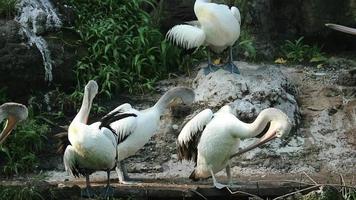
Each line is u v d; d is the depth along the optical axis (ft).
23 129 44.16
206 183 41.34
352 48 56.29
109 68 49.11
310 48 54.90
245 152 41.09
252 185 39.60
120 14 53.26
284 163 44.14
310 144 45.57
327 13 55.52
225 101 45.88
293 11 55.93
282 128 37.88
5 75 46.34
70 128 38.83
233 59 53.21
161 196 38.81
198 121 39.78
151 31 52.26
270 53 53.93
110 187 38.86
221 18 47.14
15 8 48.91
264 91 46.06
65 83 48.52
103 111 47.47
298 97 49.47
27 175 42.96
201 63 52.70
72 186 38.75
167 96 41.91
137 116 40.65
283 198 38.45
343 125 47.09
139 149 42.32
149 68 51.19
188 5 54.90
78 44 49.88
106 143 38.27
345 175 43.37
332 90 49.88
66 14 50.93
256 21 54.13
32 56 47.03
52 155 44.42
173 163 44.34
